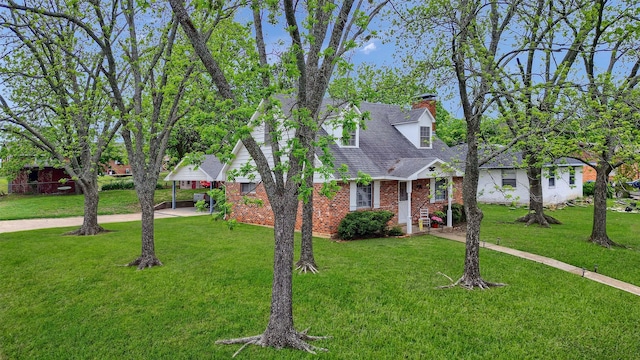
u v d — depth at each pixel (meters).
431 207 18.78
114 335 6.54
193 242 13.97
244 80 6.73
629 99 8.26
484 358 5.72
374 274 9.70
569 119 8.52
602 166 13.53
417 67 9.81
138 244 13.71
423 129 20.36
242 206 19.59
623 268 10.50
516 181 25.70
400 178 15.71
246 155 18.67
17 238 15.11
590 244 13.53
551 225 17.92
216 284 9.03
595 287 8.84
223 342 6.19
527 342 6.20
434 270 10.12
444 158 19.92
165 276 9.72
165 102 12.67
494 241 14.15
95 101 13.56
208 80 11.95
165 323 6.97
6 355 6.02
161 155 11.20
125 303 7.95
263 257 11.52
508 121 10.43
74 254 12.15
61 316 7.35
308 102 6.15
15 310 7.67
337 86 8.88
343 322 6.93
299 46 5.84
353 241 14.31
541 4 10.94
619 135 7.41
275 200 5.99
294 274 9.73
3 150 13.63
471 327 6.72
